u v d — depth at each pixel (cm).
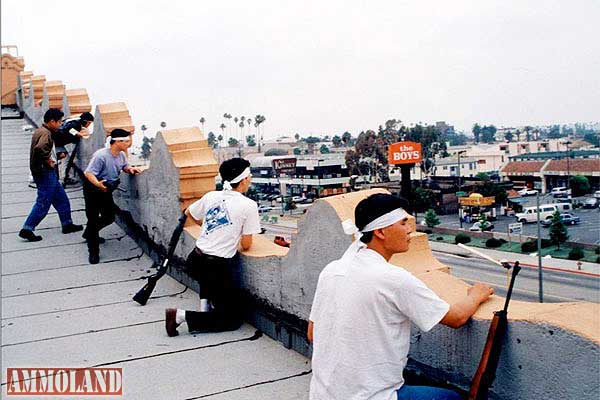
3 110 2006
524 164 7031
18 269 793
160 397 445
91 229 811
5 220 998
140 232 877
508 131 12331
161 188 770
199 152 732
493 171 9406
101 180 802
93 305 664
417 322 295
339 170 5028
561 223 4075
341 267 305
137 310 644
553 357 279
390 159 4325
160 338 564
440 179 6562
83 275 770
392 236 301
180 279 741
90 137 1095
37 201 898
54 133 923
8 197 1123
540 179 6781
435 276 384
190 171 708
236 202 576
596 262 3453
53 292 709
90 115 1007
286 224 2562
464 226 4884
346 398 293
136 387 464
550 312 295
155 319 616
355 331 292
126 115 999
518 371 299
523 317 296
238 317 591
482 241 4000
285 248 591
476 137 13500
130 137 816
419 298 293
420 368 376
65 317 630
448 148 11075
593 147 9294
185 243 712
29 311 651
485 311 328
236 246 579
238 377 471
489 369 297
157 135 765
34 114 1684
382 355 293
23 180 1229
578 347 267
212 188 726
